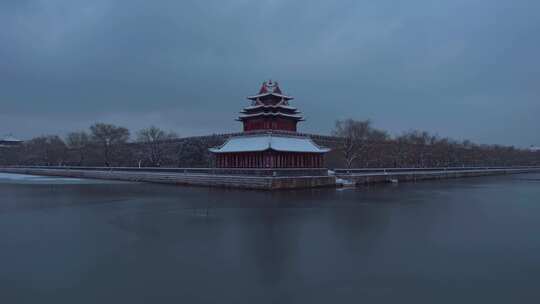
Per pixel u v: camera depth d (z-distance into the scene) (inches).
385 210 2119.8
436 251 1243.2
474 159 7829.7
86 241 1369.3
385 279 984.3
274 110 4237.2
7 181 4621.1
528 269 1063.0
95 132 6067.9
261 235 1466.5
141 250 1249.4
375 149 5551.2
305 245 1314.0
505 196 2925.7
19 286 935.7
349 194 3038.9
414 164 6195.9
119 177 4904.0
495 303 837.8
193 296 876.6
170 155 5856.3
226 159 4131.4
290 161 3870.6
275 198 2709.2
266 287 931.3
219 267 1075.3
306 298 865.5
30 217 1876.2
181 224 1685.5
